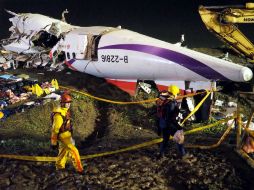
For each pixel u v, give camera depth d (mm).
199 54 15609
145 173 9273
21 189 8609
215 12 15867
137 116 14859
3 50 22250
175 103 9383
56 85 16438
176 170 9422
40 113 14242
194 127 13695
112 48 16859
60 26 18828
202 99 14352
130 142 11836
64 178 9008
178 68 15539
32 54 20406
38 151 10836
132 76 16812
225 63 14883
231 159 9961
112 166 9602
